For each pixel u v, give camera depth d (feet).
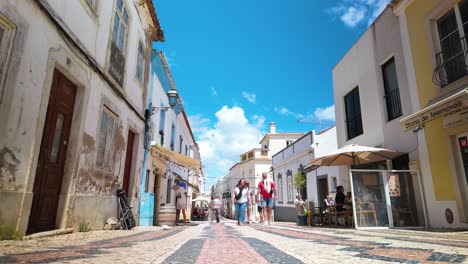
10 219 11.35
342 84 37.88
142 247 9.26
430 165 22.22
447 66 21.70
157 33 35.01
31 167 12.55
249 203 47.67
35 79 12.86
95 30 19.04
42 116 13.35
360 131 34.04
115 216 22.71
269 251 8.28
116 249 8.62
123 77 24.91
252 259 6.73
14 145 11.62
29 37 12.43
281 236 14.75
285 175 72.79
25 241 10.91
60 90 15.96
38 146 13.05
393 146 26.99
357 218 22.57
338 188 31.27
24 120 12.17
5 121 11.17
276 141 125.80
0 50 11.16
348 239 12.80
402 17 26.25
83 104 17.58
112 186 22.56
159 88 41.37
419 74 24.03
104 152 21.22
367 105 31.76
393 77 28.30
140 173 30.45
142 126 31.24
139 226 27.84
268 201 32.89
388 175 23.41
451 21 21.67
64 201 15.99
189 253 7.74
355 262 6.33
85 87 17.75
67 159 16.63
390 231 19.48
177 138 58.13
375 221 22.62
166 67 40.65
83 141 17.67
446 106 17.49
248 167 131.03
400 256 7.30
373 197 23.11
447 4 21.44
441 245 10.11
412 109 24.67
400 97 26.30
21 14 11.91
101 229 20.17
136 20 28.17
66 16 15.35
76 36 16.56
